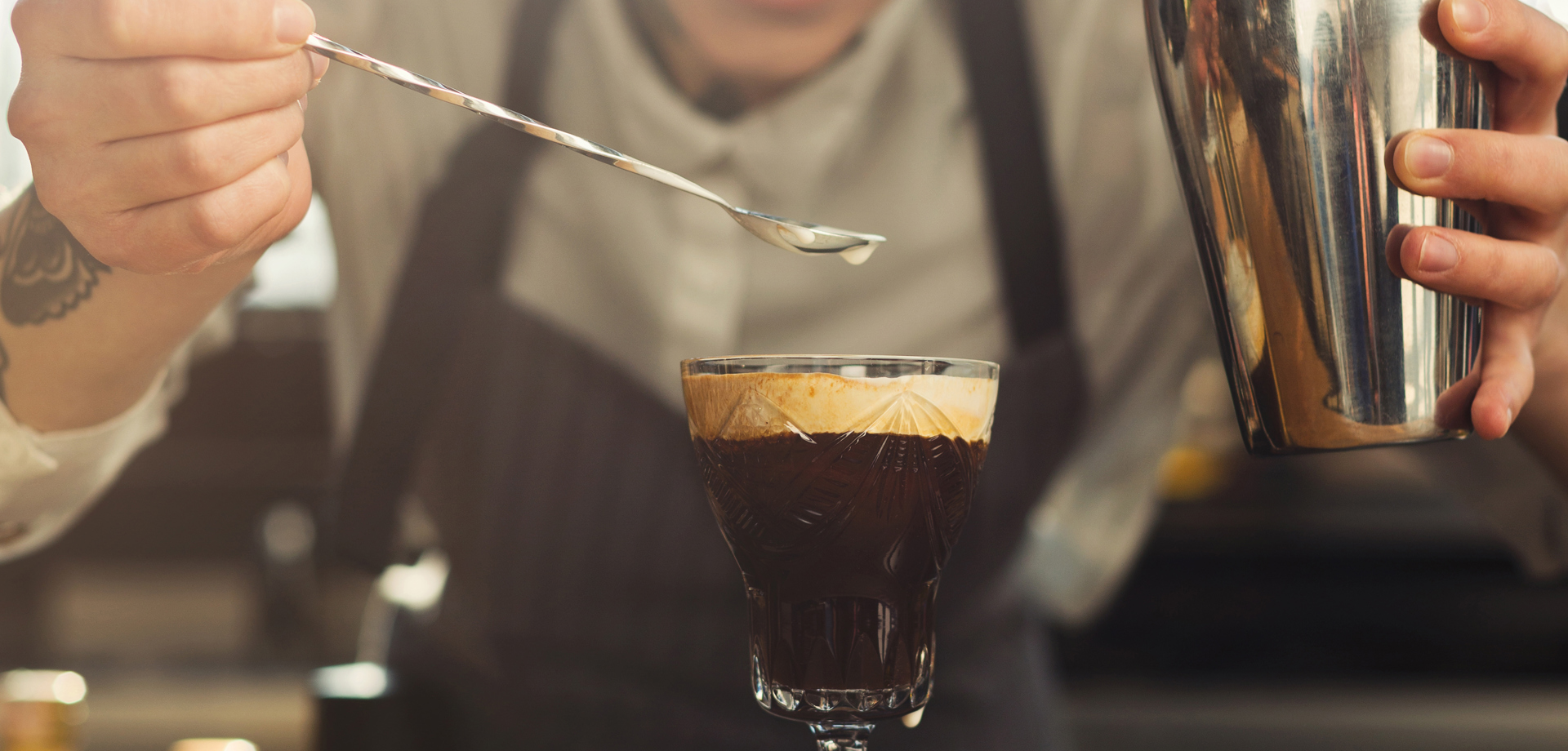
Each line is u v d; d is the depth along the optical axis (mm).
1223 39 539
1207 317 1034
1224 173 552
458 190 904
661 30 912
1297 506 2098
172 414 2166
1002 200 937
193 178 557
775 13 873
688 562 906
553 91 941
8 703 800
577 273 919
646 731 908
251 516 2154
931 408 551
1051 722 1069
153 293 667
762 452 552
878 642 559
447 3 954
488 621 936
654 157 918
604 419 906
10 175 1864
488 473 905
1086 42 956
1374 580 2035
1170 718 2004
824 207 951
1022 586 1059
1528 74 551
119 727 1725
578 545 912
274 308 2189
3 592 2070
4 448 693
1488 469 851
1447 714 1979
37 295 670
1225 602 2051
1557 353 682
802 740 896
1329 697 2012
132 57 549
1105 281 1001
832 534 552
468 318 893
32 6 553
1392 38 532
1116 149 973
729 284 924
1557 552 851
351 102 938
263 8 553
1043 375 943
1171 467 2129
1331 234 542
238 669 1810
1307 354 555
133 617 2098
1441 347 556
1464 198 550
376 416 887
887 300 956
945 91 939
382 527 895
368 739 934
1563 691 1965
